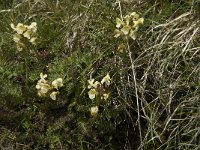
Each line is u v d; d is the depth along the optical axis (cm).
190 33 48
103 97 44
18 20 54
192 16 49
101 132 45
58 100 46
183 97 45
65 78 47
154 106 46
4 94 46
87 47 50
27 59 49
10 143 45
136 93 45
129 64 47
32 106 46
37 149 45
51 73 48
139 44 49
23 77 49
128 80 47
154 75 47
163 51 48
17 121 46
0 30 53
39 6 56
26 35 44
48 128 45
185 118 44
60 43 50
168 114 45
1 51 51
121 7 51
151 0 52
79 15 52
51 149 44
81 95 46
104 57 48
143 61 48
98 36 50
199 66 46
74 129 45
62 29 52
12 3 57
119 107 46
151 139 43
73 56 48
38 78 48
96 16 51
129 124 46
